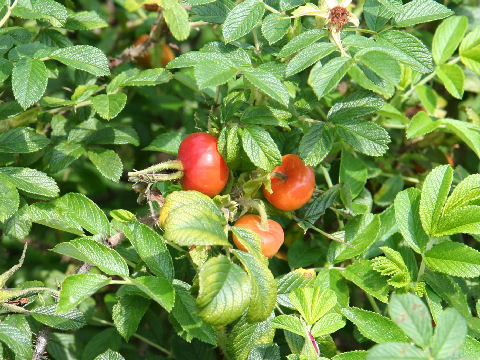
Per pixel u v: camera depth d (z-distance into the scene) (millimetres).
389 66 316
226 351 370
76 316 365
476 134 393
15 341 361
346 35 360
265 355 334
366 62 320
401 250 372
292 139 401
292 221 421
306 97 384
